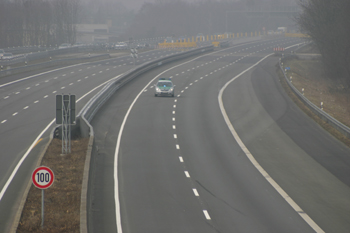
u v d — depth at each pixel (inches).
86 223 2185.0
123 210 2669.8
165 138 4670.3
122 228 2395.4
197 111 6117.1
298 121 5600.4
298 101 6815.9
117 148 4224.9
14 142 4355.3
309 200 2950.3
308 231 2422.5
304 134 4963.1
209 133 4926.2
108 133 4813.0
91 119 5349.4
